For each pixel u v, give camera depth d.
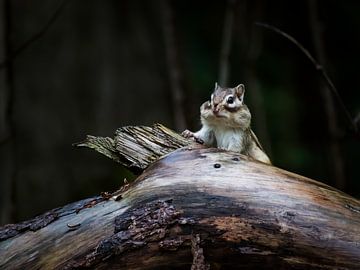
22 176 15.54
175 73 14.63
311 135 19.88
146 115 17.06
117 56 17.17
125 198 6.43
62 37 16.69
